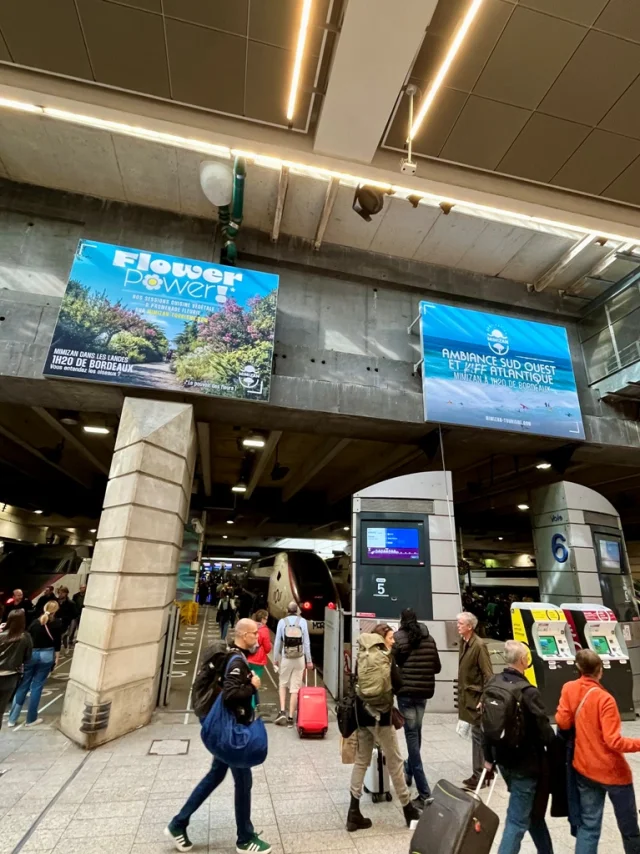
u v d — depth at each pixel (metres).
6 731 5.83
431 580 7.92
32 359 7.66
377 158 4.63
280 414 8.91
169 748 5.36
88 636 6.17
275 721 6.45
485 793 4.30
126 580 6.17
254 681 3.27
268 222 9.55
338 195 8.83
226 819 3.73
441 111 4.30
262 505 24.30
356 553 8.03
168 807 3.91
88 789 4.23
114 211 9.03
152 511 6.77
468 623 4.60
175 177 8.55
